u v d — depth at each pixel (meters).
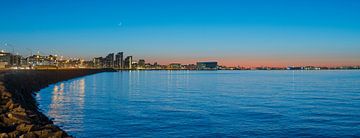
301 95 70.25
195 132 30.61
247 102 55.59
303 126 33.53
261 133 30.41
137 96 66.81
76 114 40.81
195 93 75.38
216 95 69.88
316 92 78.81
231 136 29.25
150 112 42.69
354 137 29.31
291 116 39.72
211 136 29.16
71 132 30.45
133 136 29.02
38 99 58.53
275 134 30.09
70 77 147.12
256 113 42.12
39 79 89.88
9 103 27.72
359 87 98.81
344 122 35.91
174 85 109.62
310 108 47.47
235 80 155.12
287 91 82.31
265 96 67.62
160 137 28.67
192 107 48.22
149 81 138.62
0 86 36.94
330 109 46.44
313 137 29.16
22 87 53.97
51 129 18.80
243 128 32.41
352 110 45.50
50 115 39.97
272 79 168.25
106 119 37.06
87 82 122.12
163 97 64.75
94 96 66.19
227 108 47.19
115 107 48.03
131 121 35.81
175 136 29.05
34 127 18.70
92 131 30.84
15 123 20.33
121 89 87.62
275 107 48.62
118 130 31.25
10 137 17.27
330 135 29.94
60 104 51.66
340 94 72.81
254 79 168.88
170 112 42.75
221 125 33.75
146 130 31.27
